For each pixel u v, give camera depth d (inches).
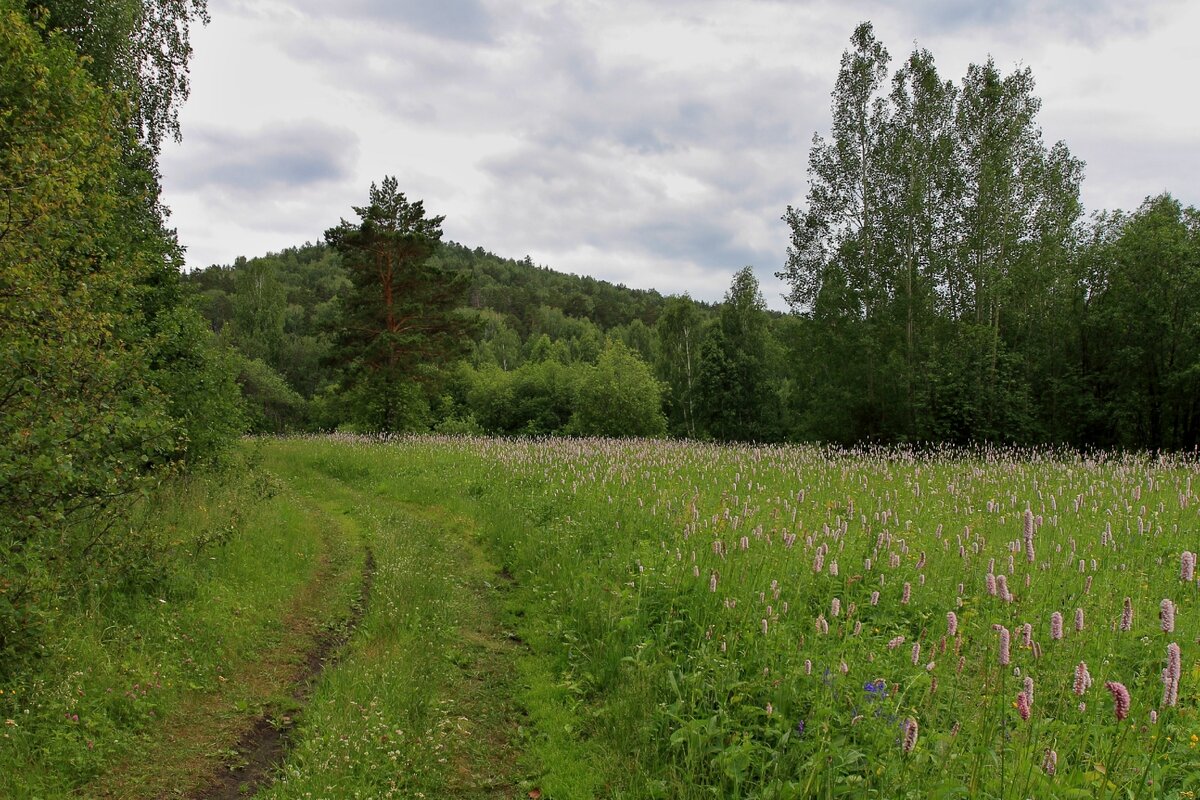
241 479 585.3
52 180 272.4
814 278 1397.6
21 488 243.8
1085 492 504.4
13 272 252.4
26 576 238.1
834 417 1346.0
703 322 2610.7
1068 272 1290.6
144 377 346.0
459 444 956.6
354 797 193.6
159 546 323.3
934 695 182.4
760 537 311.4
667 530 397.4
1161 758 156.9
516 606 358.3
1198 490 488.1
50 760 199.8
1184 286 1091.3
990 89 1279.5
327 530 540.1
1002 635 159.3
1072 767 152.9
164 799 197.2
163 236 646.5
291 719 248.2
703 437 2031.3
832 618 259.3
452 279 1441.9
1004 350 1261.1
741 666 221.1
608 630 284.4
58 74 362.9
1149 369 1160.2
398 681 259.0
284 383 2369.6
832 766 163.5
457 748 225.9
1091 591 270.5
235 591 346.3
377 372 1379.2
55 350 263.4
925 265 1317.7
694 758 189.3
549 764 215.2
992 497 494.3
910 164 1291.8
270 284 3078.2
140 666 253.6
